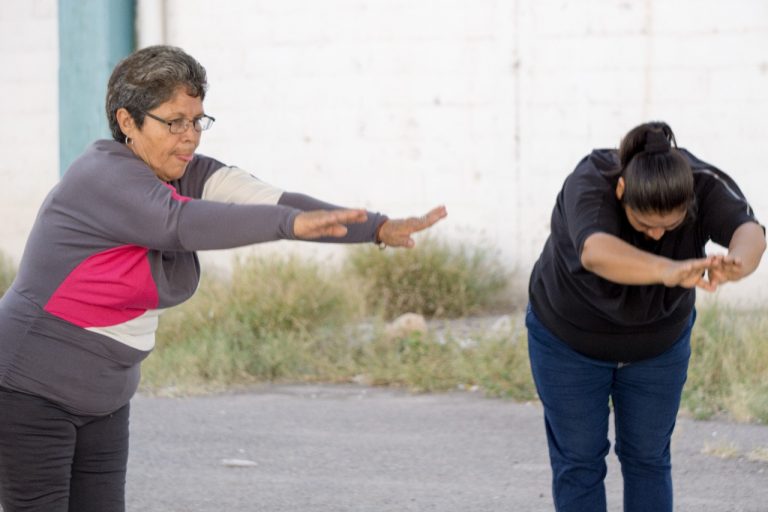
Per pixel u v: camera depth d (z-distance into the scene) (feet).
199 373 43.50
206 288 50.03
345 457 32.24
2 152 63.31
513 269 56.39
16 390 16.35
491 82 56.29
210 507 27.76
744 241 17.44
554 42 55.31
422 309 54.29
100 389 16.76
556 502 20.72
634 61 54.39
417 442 33.81
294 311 46.96
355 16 57.93
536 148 55.98
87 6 59.57
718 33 53.26
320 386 42.39
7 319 16.51
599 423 20.29
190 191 17.94
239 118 59.82
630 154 17.87
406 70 57.47
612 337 19.30
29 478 16.44
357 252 55.77
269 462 31.86
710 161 53.88
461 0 56.49
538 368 20.35
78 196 16.17
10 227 63.57
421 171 57.67
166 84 16.39
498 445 33.32
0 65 63.10
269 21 59.06
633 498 20.68
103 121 59.98
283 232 15.23
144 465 31.65
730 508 26.94
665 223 17.44
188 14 60.08
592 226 17.67
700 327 41.88
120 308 16.57
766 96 52.95
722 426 34.81
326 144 58.80
